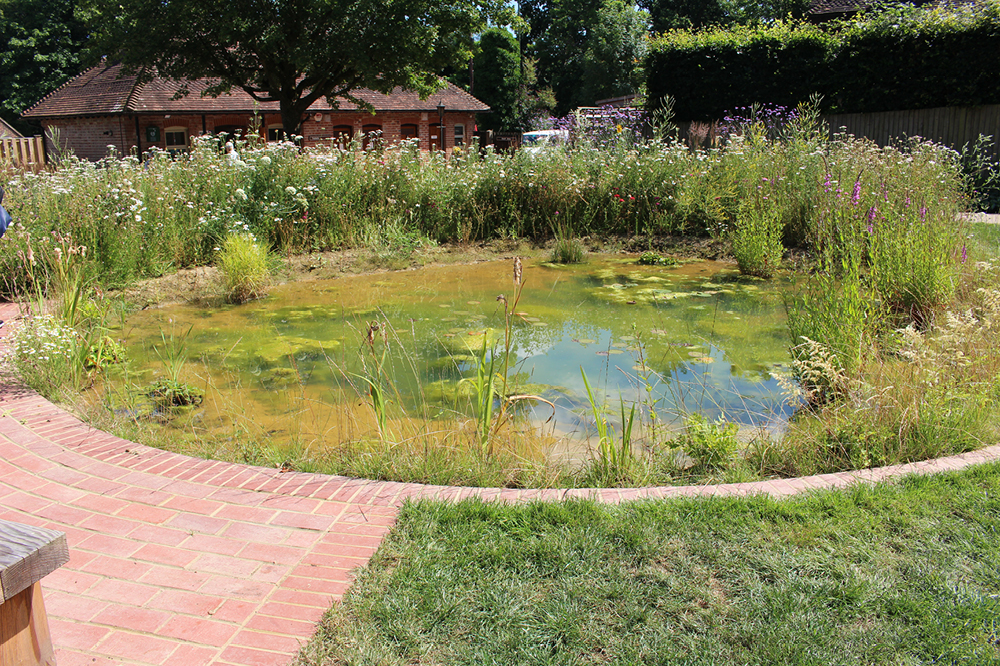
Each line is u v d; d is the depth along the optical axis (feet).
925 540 9.05
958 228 22.99
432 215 38.22
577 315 24.67
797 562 8.67
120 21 61.77
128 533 9.84
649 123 54.19
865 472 11.28
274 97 70.54
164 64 65.21
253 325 23.72
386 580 8.57
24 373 16.46
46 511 10.47
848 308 16.24
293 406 16.70
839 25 57.11
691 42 55.21
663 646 7.34
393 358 20.13
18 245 24.00
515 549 9.09
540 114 153.99
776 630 7.50
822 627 7.54
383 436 12.98
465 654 7.29
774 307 25.46
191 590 8.52
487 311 25.40
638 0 163.43
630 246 37.52
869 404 13.28
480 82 141.38
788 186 34.50
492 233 39.58
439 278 31.48
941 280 19.35
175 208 31.37
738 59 53.52
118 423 14.47
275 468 12.21
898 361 15.08
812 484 10.89
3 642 4.43
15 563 4.29
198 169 33.73
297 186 34.63
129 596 8.41
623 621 7.75
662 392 17.24
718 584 8.36
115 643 7.59
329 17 63.31
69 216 27.09
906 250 20.20
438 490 11.09
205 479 11.57
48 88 108.58
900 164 30.25
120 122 77.82
